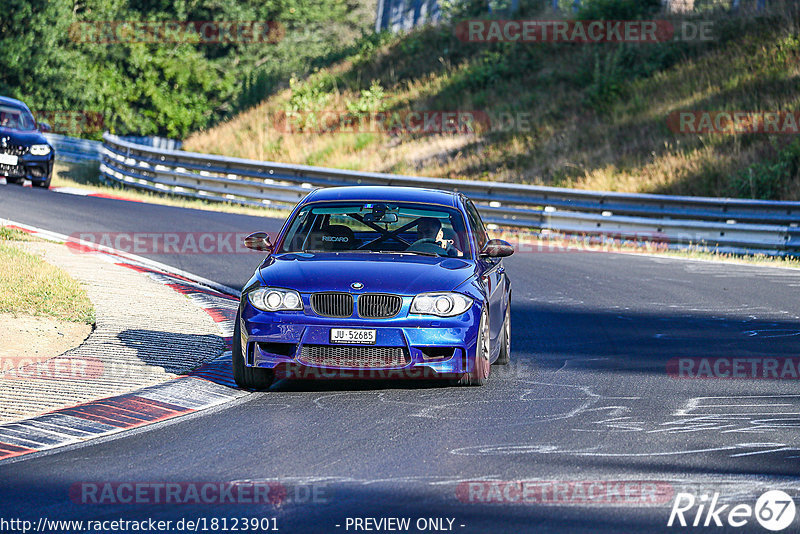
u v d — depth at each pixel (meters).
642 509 18.58
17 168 90.44
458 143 113.50
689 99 105.81
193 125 198.88
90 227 67.81
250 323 28.91
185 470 21.28
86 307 39.62
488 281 31.86
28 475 20.89
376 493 19.61
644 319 44.50
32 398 27.33
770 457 22.42
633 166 95.62
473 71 129.00
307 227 33.06
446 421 25.91
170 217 77.12
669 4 126.50
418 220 33.16
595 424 25.67
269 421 25.88
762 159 89.19
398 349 28.56
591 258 67.31
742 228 72.81
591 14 128.75
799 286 55.62
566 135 107.12
